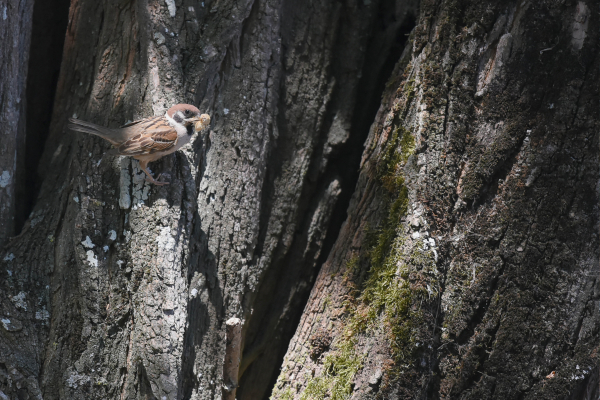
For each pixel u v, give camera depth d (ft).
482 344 21.84
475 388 21.74
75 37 26.81
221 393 23.98
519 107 22.58
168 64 24.35
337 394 22.38
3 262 23.20
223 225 24.89
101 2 26.40
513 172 22.47
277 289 27.96
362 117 29.14
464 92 23.09
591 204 21.94
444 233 22.63
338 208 28.66
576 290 21.65
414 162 23.30
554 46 22.49
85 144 24.63
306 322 24.82
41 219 24.53
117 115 24.76
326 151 28.32
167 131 22.13
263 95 26.18
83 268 22.43
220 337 24.38
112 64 25.55
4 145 24.27
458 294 22.20
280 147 27.73
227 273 24.85
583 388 21.53
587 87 22.18
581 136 22.08
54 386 21.42
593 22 22.24
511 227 22.13
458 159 23.00
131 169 23.63
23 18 25.08
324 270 25.35
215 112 25.45
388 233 23.47
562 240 21.80
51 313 22.48
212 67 25.13
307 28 28.09
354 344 23.02
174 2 24.95
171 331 21.24
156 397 20.76
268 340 27.78
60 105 26.91
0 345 21.30
